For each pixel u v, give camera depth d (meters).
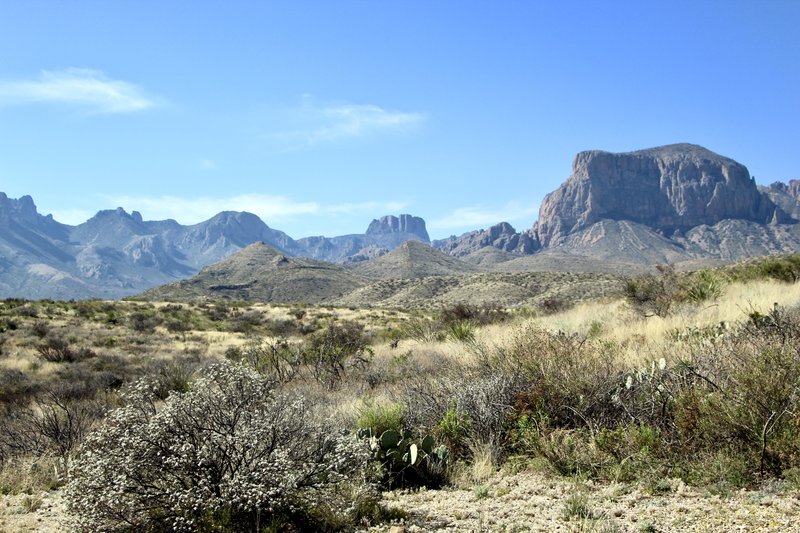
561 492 4.99
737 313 11.48
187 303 57.06
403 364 13.70
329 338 18.27
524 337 8.97
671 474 5.00
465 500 5.01
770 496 4.20
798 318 8.58
